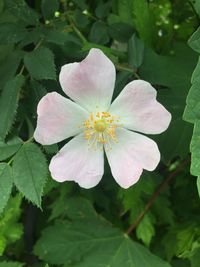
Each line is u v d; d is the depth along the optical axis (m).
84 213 0.16
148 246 0.16
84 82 0.12
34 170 0.12
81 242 0.16
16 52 0.13
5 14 0.15
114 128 0.12
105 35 0.15
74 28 0.14
